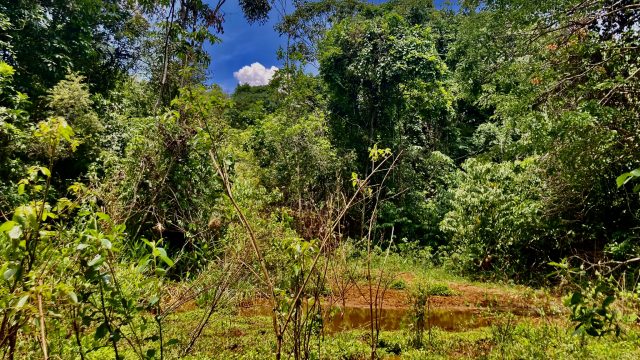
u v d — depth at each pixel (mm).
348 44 15602
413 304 5242
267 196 6496
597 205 8688
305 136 12453
